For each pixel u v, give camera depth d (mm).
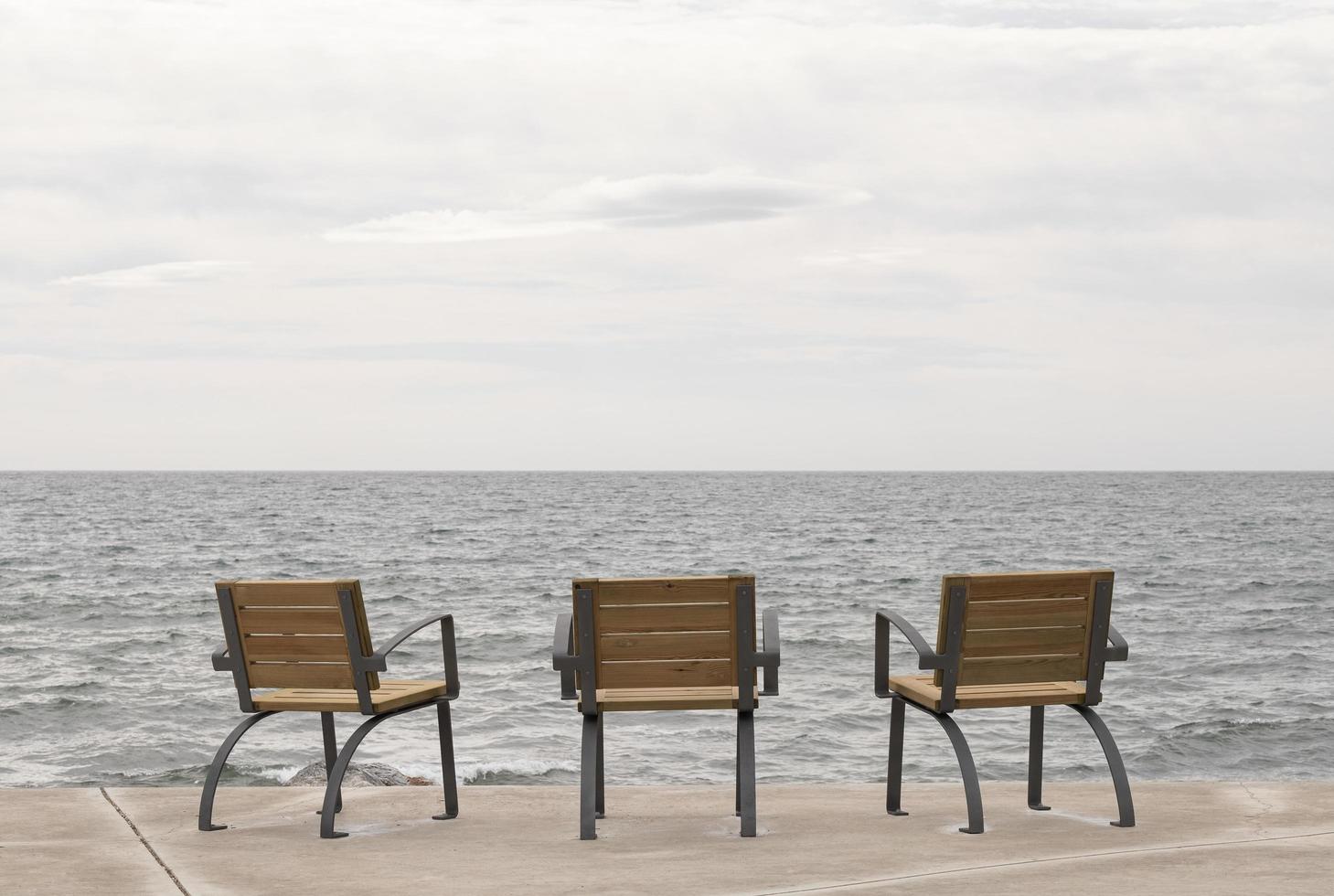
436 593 34906
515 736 14266
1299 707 16469
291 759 13227
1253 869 4199
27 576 41156
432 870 4355
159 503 126250
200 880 4273
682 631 4918
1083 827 4918
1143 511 106312
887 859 4414
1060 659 4973
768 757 13273
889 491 184375
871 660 20859
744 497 149500
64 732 14906
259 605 5031
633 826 5113
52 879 4320
